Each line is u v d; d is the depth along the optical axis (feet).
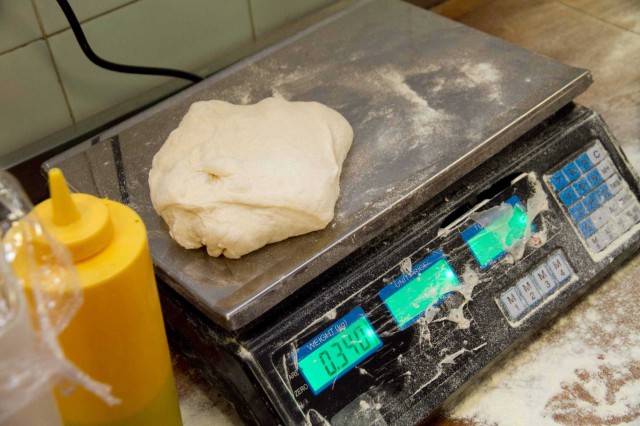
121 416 2.32
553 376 2.99
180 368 3.14
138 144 3.26
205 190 2.66
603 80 4.33
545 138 3.19
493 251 2.93
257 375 2.51
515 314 2.92
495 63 3.45
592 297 3.27
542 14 4.91
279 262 2.66
